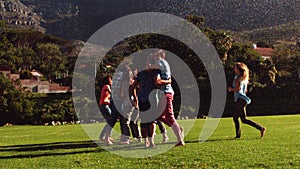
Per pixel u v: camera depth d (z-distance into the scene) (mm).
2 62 58625
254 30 58562
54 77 63281
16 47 74312
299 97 27953
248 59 31906
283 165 5145
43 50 70312
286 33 64438
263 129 8500
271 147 6852
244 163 5324
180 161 5648
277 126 12391
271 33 63125
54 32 89938
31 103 23734
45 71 66625
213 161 5527
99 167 5461
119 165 5578
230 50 33000
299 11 59344
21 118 23375
